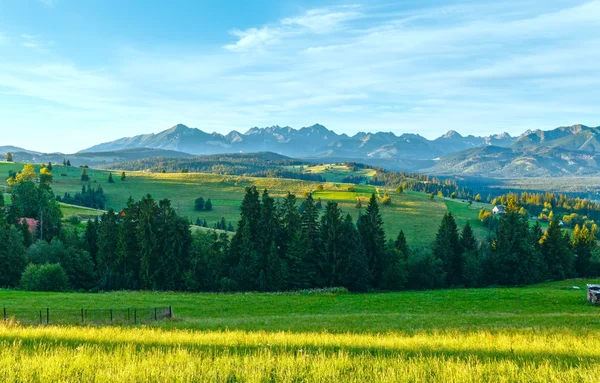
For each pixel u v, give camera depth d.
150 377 15.30
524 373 16.06
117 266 78.56
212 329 30.39
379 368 16.73
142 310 36.81
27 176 189.00
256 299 54.66
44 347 19.89
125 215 80.06
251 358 18.03
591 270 100.94
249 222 79.25
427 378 15.56
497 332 28.67
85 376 15.46
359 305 51.09
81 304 44.59
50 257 76.94
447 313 44.91
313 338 24.39
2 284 73.62
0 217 91.88
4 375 15.22
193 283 72.88
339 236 78.50
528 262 86.25
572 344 22.81
